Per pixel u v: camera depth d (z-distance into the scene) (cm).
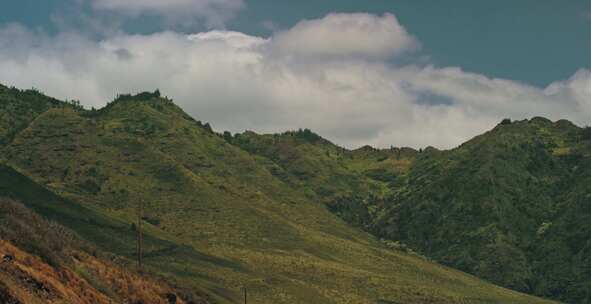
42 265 3850
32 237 4062
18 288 3225
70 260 4369
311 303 16712
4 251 3678
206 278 16288
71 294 3772
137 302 5084
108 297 4350
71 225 16788
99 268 5106
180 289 6694
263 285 17238
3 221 4081
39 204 17150
